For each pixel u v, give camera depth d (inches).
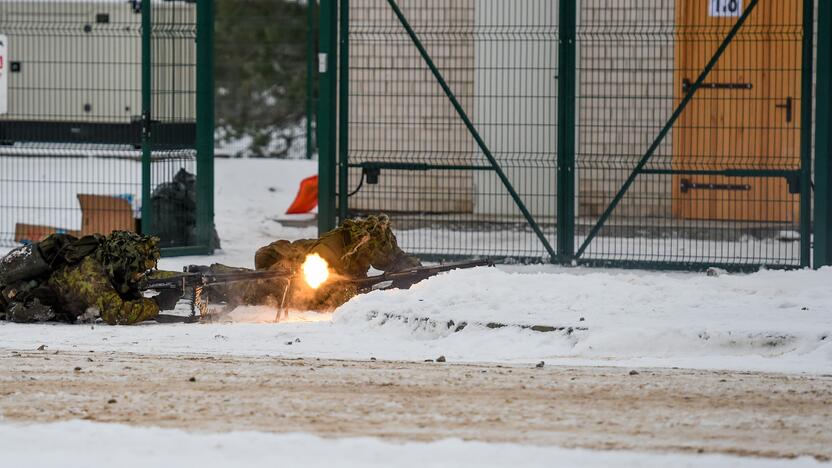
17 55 3038.9
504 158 2268.7
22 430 953.5
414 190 2384.4
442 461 871.7
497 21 2272.4
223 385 1121.4
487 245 2181.3
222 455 885.2
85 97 2923.2
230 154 4347.9
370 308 1481.3
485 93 2364.7
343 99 2080.5
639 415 1016.9
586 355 1300.4
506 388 1111.6
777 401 1063.0
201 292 1542.8
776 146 2255.2
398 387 1114.7
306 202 2746.1
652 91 2319.1
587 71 2326.5
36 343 1362.0
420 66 2415.1
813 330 1309.1
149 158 2106.3
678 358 1277.1
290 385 1121.4
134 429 956.0
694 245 2199.8
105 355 1274.6
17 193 2736.2
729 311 1419.8
